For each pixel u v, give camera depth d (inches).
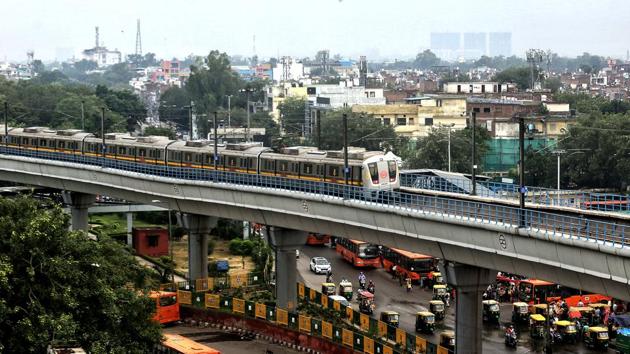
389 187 4517.7
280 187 4564.5
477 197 4094.5
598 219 3474.4
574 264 3125.0
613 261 2970.0
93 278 3206.2
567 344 4308.6
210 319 4662.9
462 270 3720.5
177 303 4702.3
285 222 4549.7
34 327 2942.9
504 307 4889.3
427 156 7810.0
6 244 3095.5
